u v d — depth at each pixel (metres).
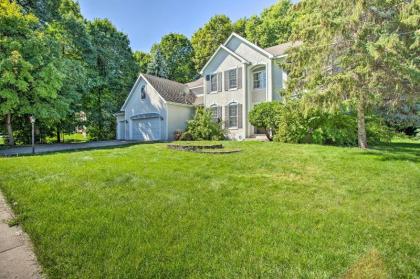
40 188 4.84
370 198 4.23
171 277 2.17
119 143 17.70
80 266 2.33
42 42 14.94
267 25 30.00
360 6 8.41
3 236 2.96
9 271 2.26
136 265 2.32
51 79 14.83
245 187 4.94
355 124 11.65
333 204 3.96
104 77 24.09
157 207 3.81
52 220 3.34
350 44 9.16
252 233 2.95
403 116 12.37
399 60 8.41
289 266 2.33
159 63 36.47
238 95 17.88
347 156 8.05
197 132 17.81
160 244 2.70
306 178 5.63
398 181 5.22
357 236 2.89
